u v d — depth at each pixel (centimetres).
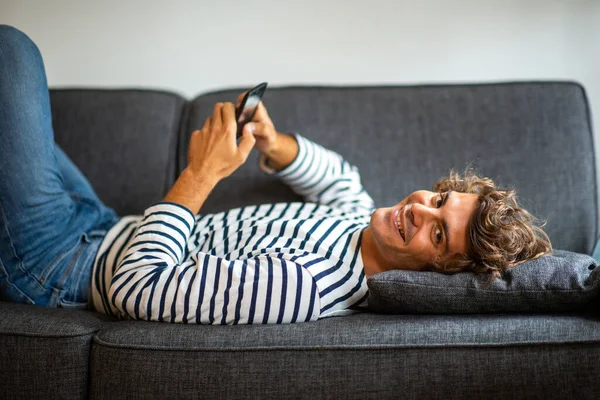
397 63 210
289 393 108
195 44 213
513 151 166
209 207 167
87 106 175
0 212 131
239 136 146
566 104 169
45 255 138
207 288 117
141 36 213
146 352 110
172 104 178
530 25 206
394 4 208
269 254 127
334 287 123
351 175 161
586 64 206
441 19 208
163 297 118
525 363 107
